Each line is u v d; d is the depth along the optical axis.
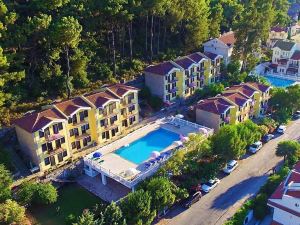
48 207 59.59
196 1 104.38
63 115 67.06
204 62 97.81
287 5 166.62
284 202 48.38
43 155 65.12
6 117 73.00
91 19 86.62
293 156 65.50
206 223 55.88
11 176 62.28
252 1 111.00
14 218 52.28
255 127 73.94
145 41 106.19
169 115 86.31
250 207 57.53
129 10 91.19
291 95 86.12
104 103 72.94
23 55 76.19
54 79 81.69
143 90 90.50
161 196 53.94
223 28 135.00
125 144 72.31
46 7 79.88
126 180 59.84
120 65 96.12
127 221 50.62
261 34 104.19
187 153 64.81
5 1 83.62
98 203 60.03
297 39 150.75
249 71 107.81
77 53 83.00
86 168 67.75
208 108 77.88
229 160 68.62
